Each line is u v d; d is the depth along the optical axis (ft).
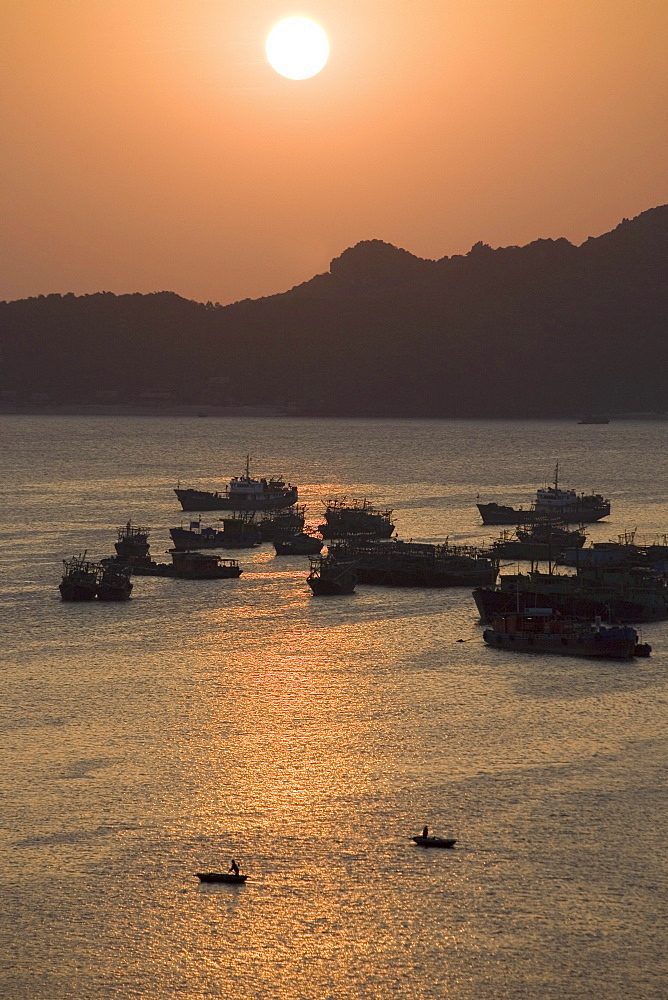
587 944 554.05
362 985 529.04
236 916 574.97
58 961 541.34
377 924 568.82
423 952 549.95
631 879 604.08
